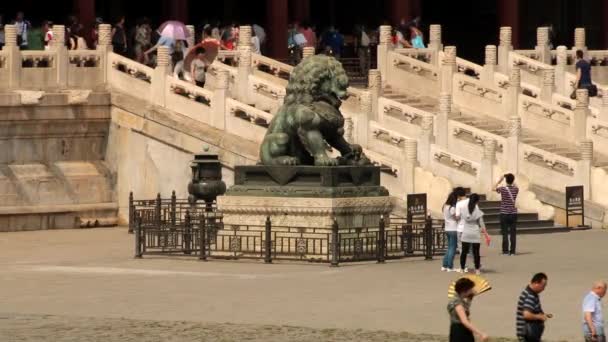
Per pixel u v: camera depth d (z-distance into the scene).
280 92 56.31
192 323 34.03
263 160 44.66
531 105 60.09
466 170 54.03
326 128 44.25
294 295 37.53
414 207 47.97
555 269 42.44
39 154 55.03
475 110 61.25
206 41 57.78
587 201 55.06
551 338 32.22
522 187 54.41
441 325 33.62
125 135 55.34
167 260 44.31
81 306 36.31
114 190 55.78
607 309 35.41
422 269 42.00
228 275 40.88
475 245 41.47
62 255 46.19
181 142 54.06
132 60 57.59
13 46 54.75
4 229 53.75
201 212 47.16
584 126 58.91
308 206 43.19
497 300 36.78
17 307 36.22
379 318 34.47
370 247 43.69
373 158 53.09
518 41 79.12
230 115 53.91
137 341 32.19
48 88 55.31
